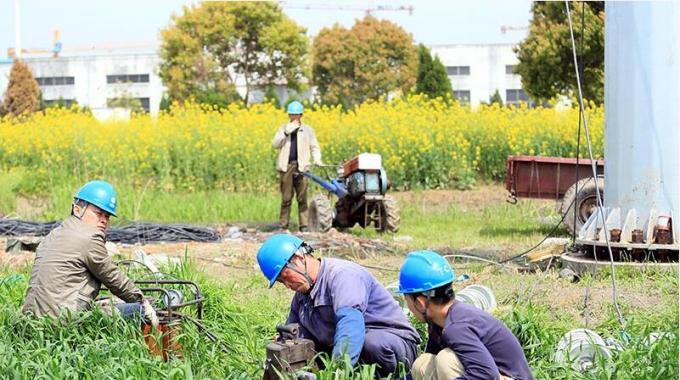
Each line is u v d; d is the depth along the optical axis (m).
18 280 9.70
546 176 16.91
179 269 9.78
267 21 53.12
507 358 5.66
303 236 15.77
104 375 6.35
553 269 11.84
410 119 26.20
